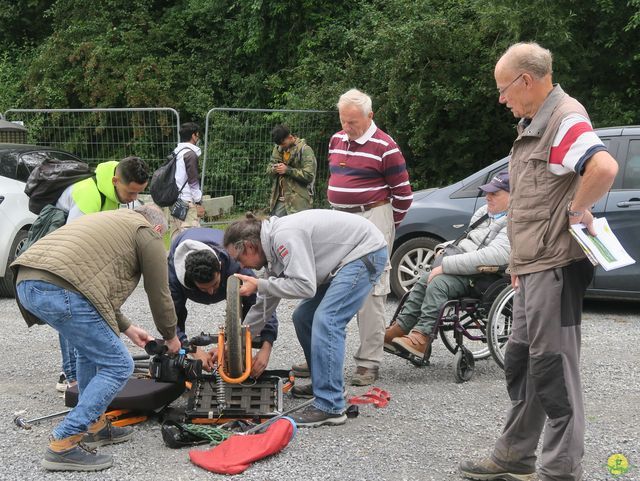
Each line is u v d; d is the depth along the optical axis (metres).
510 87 3.60
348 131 5.62
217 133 12.50
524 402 3.80
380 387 5.56
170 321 4.25
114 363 4.04
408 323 5.88
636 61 12.27
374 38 13.52
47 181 5.11
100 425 4.40
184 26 18.55
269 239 4.48
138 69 17.61
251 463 4.11
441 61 12.81
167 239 9.31
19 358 6.37
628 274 7.55
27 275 3.96
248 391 4.81
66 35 18.33
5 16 19.84
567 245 3.55
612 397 5.33
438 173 13.52
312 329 4.66
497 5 11.80
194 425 4.49
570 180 3.54
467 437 4.55
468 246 5.84
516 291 3.76
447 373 5.92
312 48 16.31
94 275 3.95
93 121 12.84
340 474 4.00
